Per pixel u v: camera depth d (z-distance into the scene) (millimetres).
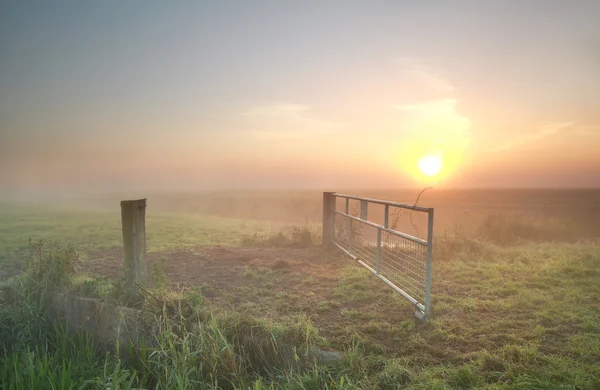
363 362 4250
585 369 3953
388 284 6430
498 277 7285
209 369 4469
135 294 5672
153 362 4625
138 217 5742
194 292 5840
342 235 9938
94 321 5684
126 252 5723
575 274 7496
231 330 4902
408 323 5176
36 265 6816
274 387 4297
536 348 4348
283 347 4648
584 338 4621
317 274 7789
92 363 5051
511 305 5801
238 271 8070
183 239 12727
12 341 5570
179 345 4785
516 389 3584
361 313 5594
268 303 6039
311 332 4766
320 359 4383
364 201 8469
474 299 6078
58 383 4480
